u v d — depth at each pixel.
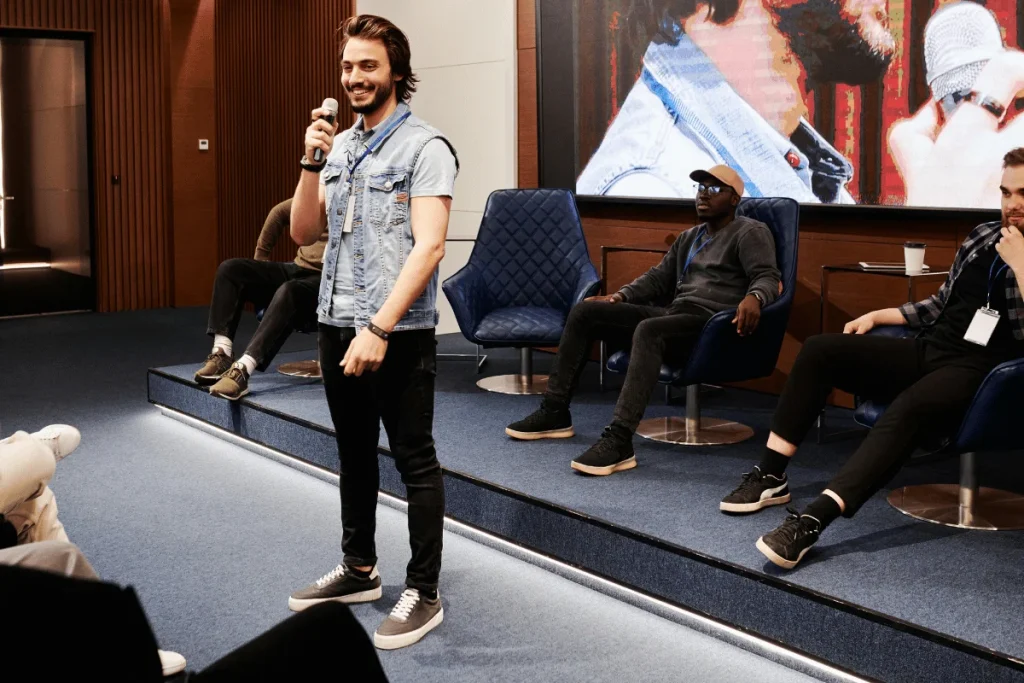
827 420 4.15
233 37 8.65
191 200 8.85
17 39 7.96
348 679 1.37
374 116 2.55
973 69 3.88
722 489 3.22
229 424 4.52
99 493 3.79
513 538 3.18
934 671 2.21
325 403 4.38
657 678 2.41
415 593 2.63
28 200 8.17
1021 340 2.83
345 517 2.79
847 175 4.30
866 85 4.20
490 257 4.75
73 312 8.50
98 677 1.06
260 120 8.40
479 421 4.10
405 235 2.52
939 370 2.80
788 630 2.48
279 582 2.97
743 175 4.67
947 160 3.99
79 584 1.05
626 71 5.07
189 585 2.95
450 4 6.05
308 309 4.64
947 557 2.67
